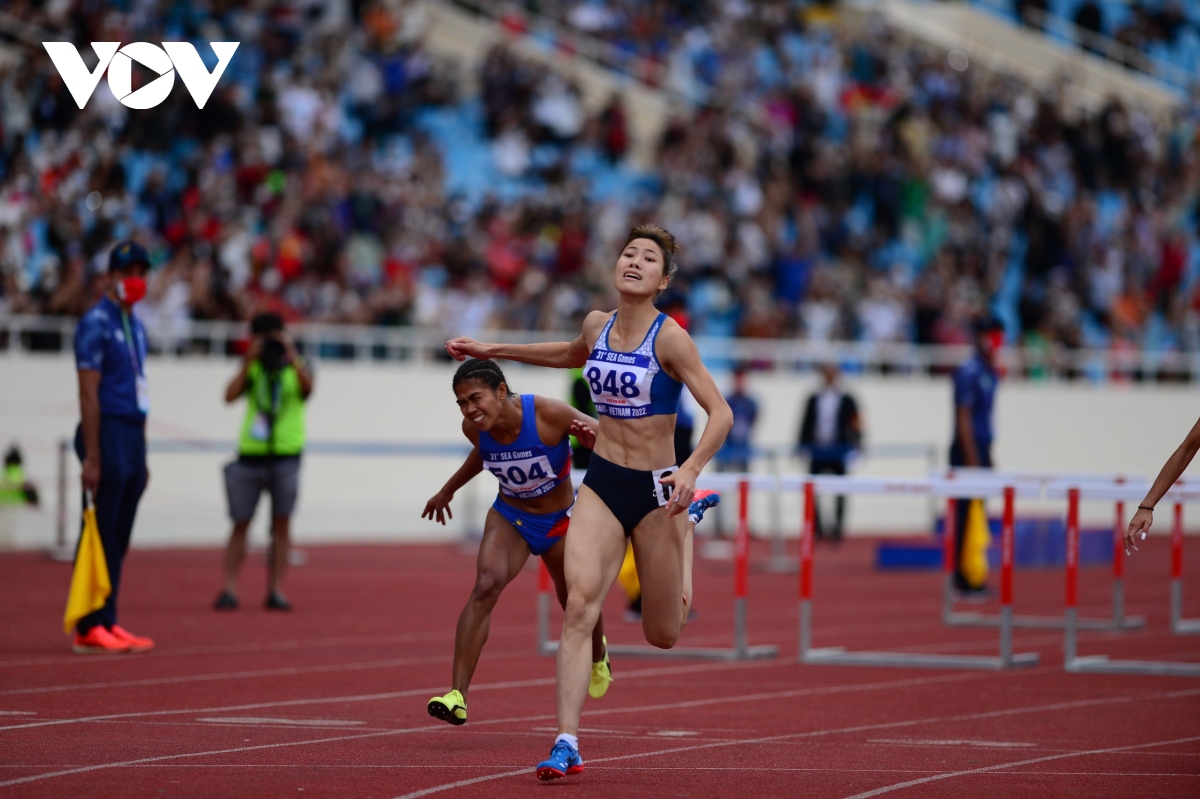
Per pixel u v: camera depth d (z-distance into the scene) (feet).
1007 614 110.52
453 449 204.54
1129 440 287.69
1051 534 217.36
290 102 250.37
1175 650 122.83
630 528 67.77
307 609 142.92
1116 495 109.70
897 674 107.04
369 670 103.60
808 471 223.92
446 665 107.14
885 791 64.39
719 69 320.91
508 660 111.45
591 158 289.12
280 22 265.75
